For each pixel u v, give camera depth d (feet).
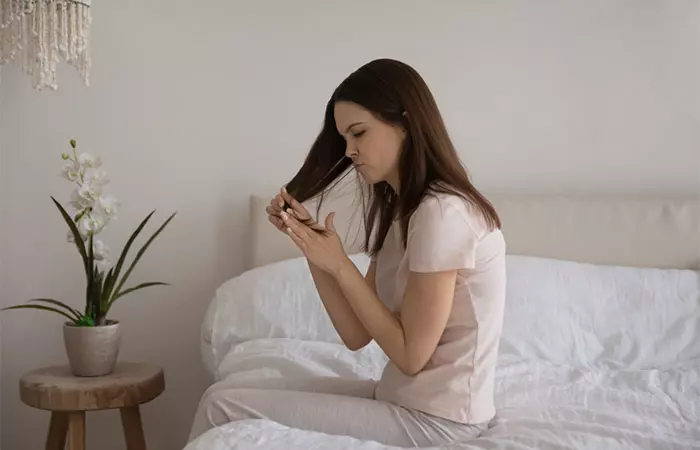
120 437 8.05
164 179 8.02
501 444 3.99
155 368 7.02
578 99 8.18
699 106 8.14
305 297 6.82
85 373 6.59
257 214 7.84
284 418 4.39
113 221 7.97
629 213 7.80
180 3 7.97
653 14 8.13
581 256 7.79
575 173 8.20
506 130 8.19
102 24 7.88
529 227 7.81
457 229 4.25
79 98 7.89
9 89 7.80
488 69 8.18
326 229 4.54
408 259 4.49
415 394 4.35
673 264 7.73
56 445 6.99
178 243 8.05
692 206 7.79
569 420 4.61
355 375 5.76
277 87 8.09
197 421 4.60
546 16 8.16
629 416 4.64
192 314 8.07
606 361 6.39
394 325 4.33
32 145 7.85
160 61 7.97
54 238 7.90
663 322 6.68
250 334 6.70
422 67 8.16
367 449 3.87
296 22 8.09
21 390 6.45
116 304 8.01
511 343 6.44
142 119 7.97
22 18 6.34
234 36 8.04
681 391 5.60
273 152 8.11
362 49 8.13
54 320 7.93
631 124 8.17
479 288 4.40
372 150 4.40
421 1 8.14
